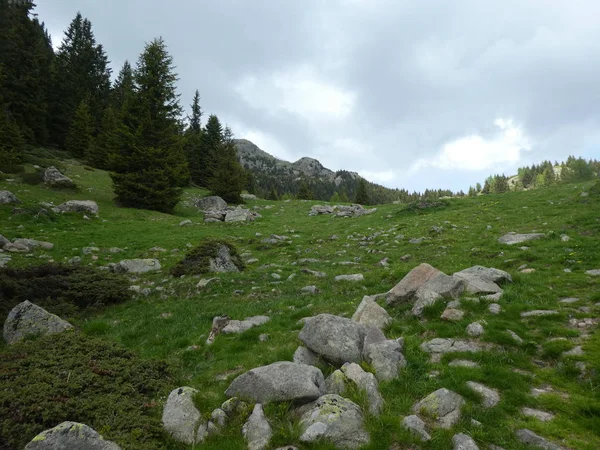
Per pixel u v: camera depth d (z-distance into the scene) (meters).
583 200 30.11
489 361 8.76
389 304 13.30
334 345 9.26
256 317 13.49
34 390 7.69
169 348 11.89
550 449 5.98
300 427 6.84
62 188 44.22
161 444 6.80
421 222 32.69
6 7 73.88
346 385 8.02
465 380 8.05
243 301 16.23
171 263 23.98
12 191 37.38
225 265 21.88
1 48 65.56
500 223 28.08
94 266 22.64
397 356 8.99
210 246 22.25
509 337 9.52
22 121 63.66
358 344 9.48
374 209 48.62
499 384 7.89
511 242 21.09
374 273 18.53
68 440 6.09
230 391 8.26
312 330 9.74
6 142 49.28
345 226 38.22
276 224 42.16
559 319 10.41
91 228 32.28
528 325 10.31
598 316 10.32
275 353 10.04
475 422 6.77
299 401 7.69
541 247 18.52
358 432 6.66
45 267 18.06
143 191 45.09
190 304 16.16
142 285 19.58
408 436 6.48
